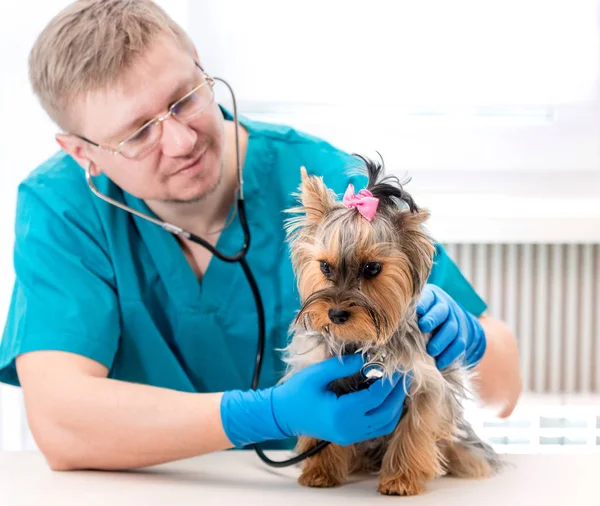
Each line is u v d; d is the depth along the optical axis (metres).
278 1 2.04
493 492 1.09
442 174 2.15
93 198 1.42
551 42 2.05
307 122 2.13
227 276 1.45
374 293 1.00
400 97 2.08
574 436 1.95
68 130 1.26
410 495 1.08
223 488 1.13
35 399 1.23
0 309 1.96
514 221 1.98
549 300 2.09
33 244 1.35
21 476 1.20
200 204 1.39
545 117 2.15
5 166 1.95
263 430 1.13
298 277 1.09
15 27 1.91
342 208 1.03
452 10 2.04
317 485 1.13
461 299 1.45
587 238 1.98
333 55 2.06
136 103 1.17
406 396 1.11
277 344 1.47
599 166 2.12
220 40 2.05
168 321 1.46
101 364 1.32
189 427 1.15
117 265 1.40
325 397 1.09
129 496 1.09
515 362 1.42
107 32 1.16
